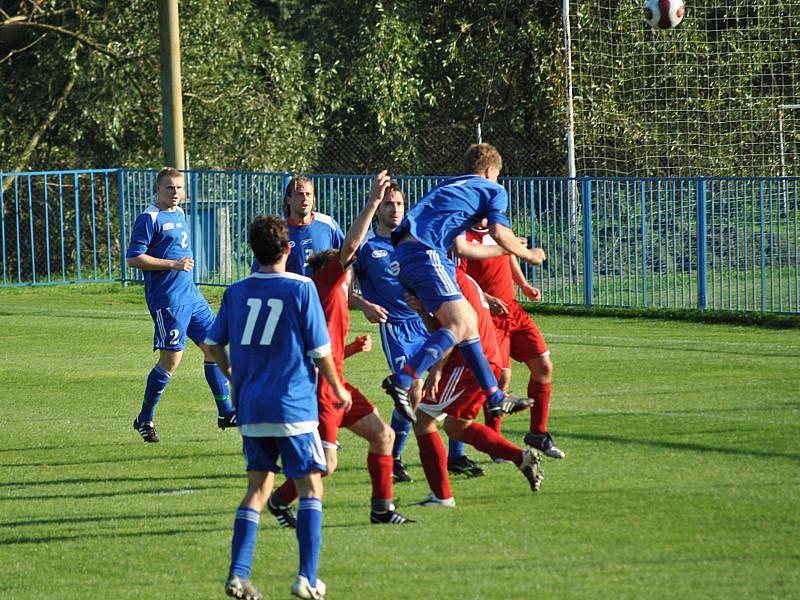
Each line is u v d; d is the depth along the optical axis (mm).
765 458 27891
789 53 82500
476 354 25062
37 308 63781
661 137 79750
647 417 33188
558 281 60500
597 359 44188
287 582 20125
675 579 19297
